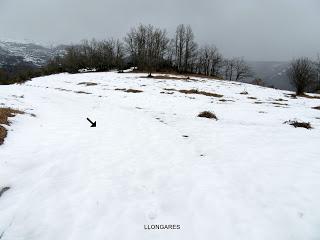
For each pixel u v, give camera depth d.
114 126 13.62
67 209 5.85
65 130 12.12
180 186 6.88
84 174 7.61
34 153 9.01
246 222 5.21
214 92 36.47
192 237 4.90
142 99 25.16
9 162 8.05
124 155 9.23
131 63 98.25
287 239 4.69
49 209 5.84
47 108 17.39
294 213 5.40
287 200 5.91
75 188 6.77
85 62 100.19
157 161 8.70
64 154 9.09
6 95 20.48
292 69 45.34
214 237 4.86
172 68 91.50
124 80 48.09
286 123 15.74
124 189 6.77
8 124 11.40
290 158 8.53
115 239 4.91
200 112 19.03
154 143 10.72
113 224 5.34
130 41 98.75
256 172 7.46
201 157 9.01
